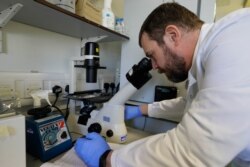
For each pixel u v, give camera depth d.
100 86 1.50
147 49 0.63
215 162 0.37
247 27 0.43
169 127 1.14
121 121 0.93
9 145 0.52
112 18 1.12
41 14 0.78
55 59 1.14
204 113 0.39
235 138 0.36
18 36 0.93
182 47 0.57
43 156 0.68
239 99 0.36
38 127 0.69
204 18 1.04
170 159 0.40
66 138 0.79
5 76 0.82
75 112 1.12
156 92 1.15
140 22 1.21
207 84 0.42
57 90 1.03
